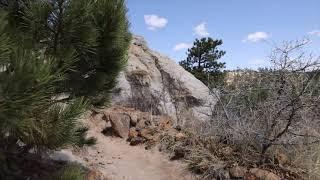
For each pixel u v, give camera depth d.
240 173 6.88
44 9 4.93
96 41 5.44
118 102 10.02
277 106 7.32
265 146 7.21
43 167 6.02
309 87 7.31
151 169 7.34
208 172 7.06
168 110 10.55
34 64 4.02
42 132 4.46
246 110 8.00
